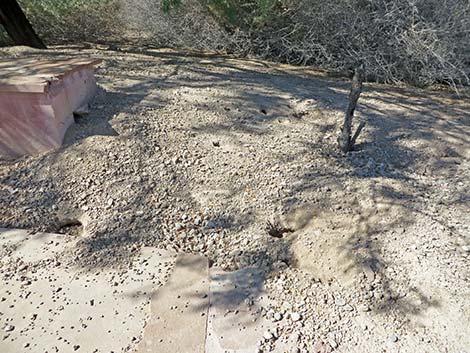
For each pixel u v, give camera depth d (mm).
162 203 2504
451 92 4332
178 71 4309
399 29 4598
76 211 2467
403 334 1754
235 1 5402
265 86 4039
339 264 2082
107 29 6395
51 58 3324
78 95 3008
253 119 3297
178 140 2951
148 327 1797
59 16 6012
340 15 4926
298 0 5117
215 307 1895
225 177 2672
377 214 2346
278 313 1866
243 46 5660
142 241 2285
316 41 5242
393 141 3098
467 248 2109
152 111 3211
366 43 4859
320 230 2275
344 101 3746
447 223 2287
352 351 1694
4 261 2145
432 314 1815
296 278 2053
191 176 2684
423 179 2715
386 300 1903
